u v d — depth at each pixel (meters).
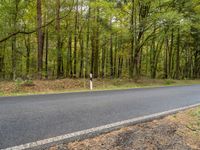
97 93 11.42
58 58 21.05
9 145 3.93
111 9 20.06
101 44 27.59
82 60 26.75
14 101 8.13
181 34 32.44
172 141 4.91
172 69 40.38
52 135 4.52
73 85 15.32
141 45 22.23
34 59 28.42
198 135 5.52
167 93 12.45
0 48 25.72
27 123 5.23
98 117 6.11
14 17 19.25
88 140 4.45
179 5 20.20
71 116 6.06
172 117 6.80
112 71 33.47
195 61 43.69
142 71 43.56
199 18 21.11
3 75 27.30
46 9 22.03
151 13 20.81
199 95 12.08
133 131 5.23
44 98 9.07
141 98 10.05
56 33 20.88
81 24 24.25
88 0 21.06
